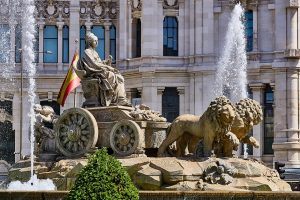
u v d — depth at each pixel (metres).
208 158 32.16
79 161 33.12
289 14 89.56
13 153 94.88
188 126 33.47
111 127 34.03
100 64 35.44
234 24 91.06
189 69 92.62
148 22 93.75
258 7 91.75
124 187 23.44
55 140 34.88
